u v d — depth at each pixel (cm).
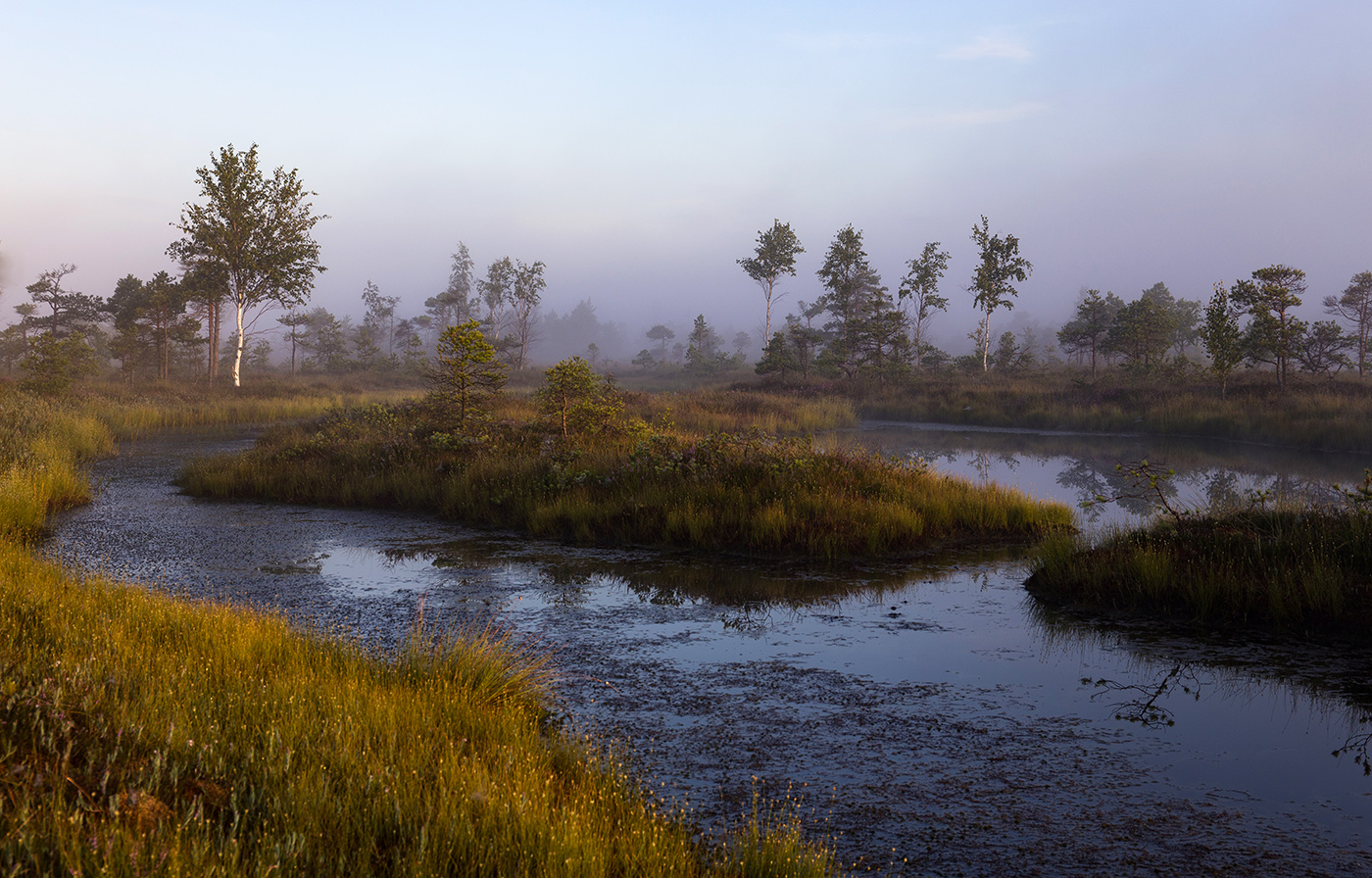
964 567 1001
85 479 1534
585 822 336
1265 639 718
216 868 263
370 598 834
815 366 5484
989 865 365
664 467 1320
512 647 676
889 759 480
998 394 3831
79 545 1066
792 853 337
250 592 848
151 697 411
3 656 440
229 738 390
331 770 362
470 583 898
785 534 1094
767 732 519
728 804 421
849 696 585
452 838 309
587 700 570
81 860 255
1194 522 982
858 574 960
